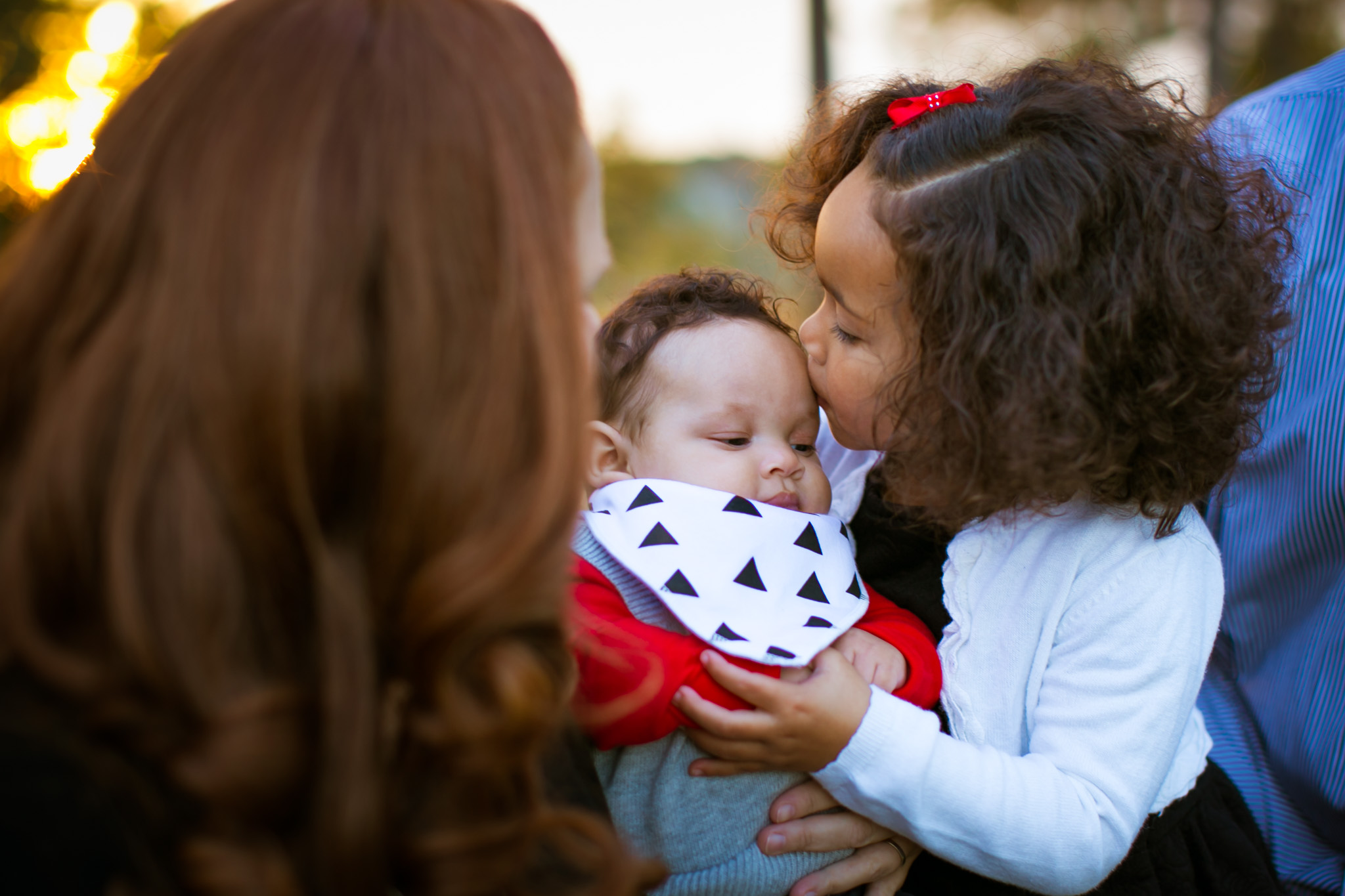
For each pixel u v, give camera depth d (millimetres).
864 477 1432
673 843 1150
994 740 1187
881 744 1084
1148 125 1155
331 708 634
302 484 640
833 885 1160
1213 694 1631
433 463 661
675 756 1164
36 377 662
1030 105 1149
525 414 701
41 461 618
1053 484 1052
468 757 678
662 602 1227
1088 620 1142
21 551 612
